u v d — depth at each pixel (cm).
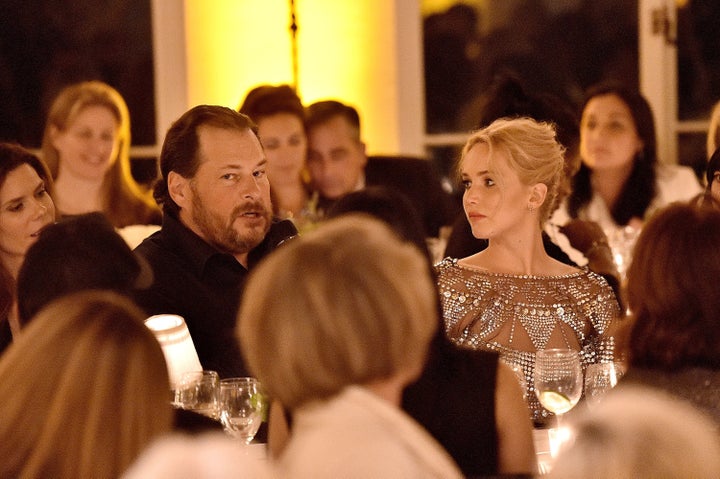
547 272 637
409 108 1288
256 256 703
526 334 615
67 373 322
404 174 1145
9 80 1277
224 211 675
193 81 1252
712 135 980
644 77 1278
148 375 328
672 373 442
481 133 634
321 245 317
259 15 1252
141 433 325
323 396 310
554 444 541
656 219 454
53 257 484
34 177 676
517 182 618
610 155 1046
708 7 1262
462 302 618
